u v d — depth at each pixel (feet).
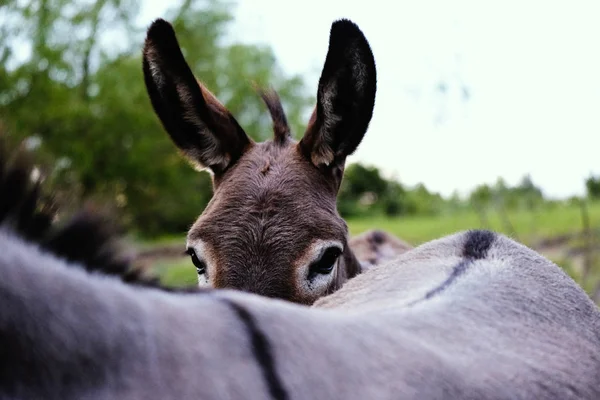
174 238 75.77
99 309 4.83
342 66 12.51
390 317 6.49
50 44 72.38
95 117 72.59
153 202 75.72
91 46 76.48
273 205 11.82
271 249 11.37
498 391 5.94
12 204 5.18
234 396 4.82
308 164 12.84
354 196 108.88
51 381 4.59
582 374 6.87
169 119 13.23
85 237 5.30
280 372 5.05
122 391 4.66
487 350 6.44
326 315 5.90
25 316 4.62
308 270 11.50
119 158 73.26
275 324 5.34
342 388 5.20
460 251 8.94
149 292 5.21
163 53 12.80
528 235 40.32
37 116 69.21
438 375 5.71
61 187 5.60
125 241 5.55
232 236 11.46
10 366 4.53
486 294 7.51
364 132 12.79
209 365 4.89
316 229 11.71
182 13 89.66
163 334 4.91
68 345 4.66
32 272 4.77
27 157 5.33
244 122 87.86
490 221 45.16
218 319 5.17
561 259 33.42
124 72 77.61
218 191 12.62
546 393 6.26
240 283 11.12
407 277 8.30
